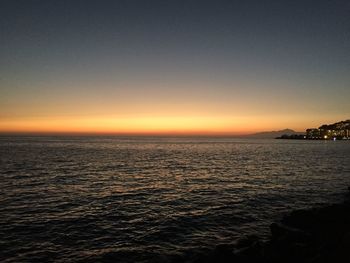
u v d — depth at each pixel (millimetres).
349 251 10438
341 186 33156
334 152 105625
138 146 156500
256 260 11648
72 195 27141
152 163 59875
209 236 16484
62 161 60281
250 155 87562
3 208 21859
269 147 155375
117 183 34594
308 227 16625
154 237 16281
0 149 100438
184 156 82000
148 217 20141
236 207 22953
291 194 28359
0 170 43719
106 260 13320
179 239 16000
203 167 52781
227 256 11898
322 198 26828
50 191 28828
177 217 20141
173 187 32094
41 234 16422
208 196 27219
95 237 16188
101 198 26109
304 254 11664
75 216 20125
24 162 56156
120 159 68688
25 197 25859
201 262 12000
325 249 11445
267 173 44375
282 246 12625
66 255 13781
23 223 18281
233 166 54719
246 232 17125
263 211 21875
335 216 16875
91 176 39938
